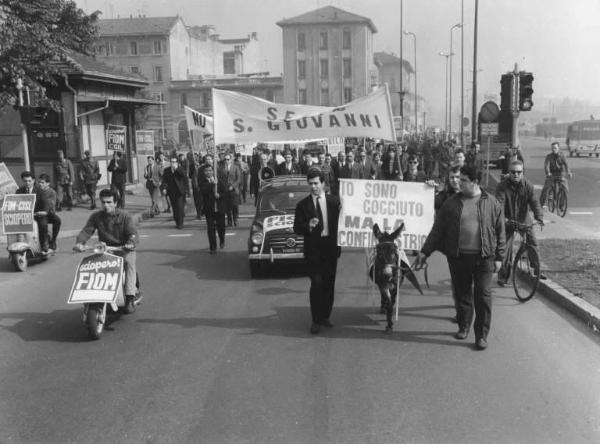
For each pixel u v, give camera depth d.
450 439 4.45
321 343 6.74
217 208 13.16
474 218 6.51
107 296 7.12
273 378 5.70
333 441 4.44
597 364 5.95
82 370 6.07
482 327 6.45
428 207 7.96
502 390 5.33
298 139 12.28
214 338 7.03
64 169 20.81
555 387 5.38
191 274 10.88
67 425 4.81
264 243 10.34
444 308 8.17
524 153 56.34
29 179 12.38
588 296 8.01
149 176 20.56
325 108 11.94
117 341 7.02
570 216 16.66
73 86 23.17
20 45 16.02
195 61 89.06
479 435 4.50
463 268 6.59
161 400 5.25
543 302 8.30
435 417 4.81
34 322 7.98
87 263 7.43
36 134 23.09
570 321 7.42
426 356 6.25
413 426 4.66
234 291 9.46
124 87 27.09
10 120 23.11
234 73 99.88
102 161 25.34
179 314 8.15
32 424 4.85
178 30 83.25
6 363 6.35
